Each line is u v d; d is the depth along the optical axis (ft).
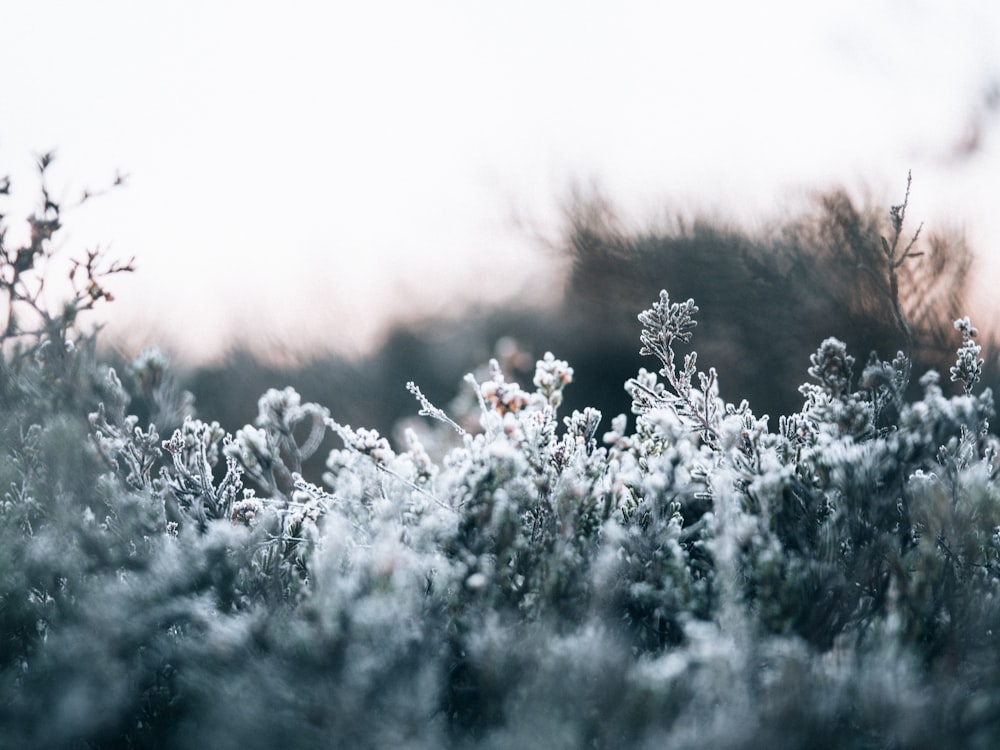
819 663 4.83
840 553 5.93
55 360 6.34
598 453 6.49
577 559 5.70
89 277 6.50
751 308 24.12
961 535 5.67
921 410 6.11
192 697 5.05
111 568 5.73
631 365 29.25
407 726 4.42
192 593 5.51
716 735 4.26
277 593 6.04
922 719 4.50
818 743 4.50
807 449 6.57
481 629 5.24
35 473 6.16
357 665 4.49
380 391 29.12
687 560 6.21
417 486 6.64
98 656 4.77
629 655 5.08
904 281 20.22
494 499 5.88
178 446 6.85
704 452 6.98
